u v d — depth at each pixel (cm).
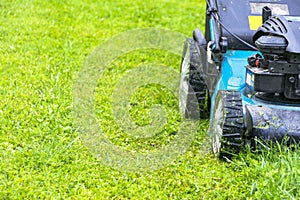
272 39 558
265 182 522
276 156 557
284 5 698
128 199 541
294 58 552
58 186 558
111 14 1293
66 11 1287
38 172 586
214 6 682
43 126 691
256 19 682
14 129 684
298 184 513
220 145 582
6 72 880
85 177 576
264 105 584
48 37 1091
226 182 557
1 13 1227
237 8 691
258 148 570
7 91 799
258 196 512
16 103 759
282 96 583
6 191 542
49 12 1266
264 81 566
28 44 1034
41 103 764
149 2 1404
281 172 528
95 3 1372
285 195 504
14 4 1302
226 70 640
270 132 564
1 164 595
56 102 768
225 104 579
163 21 1264
